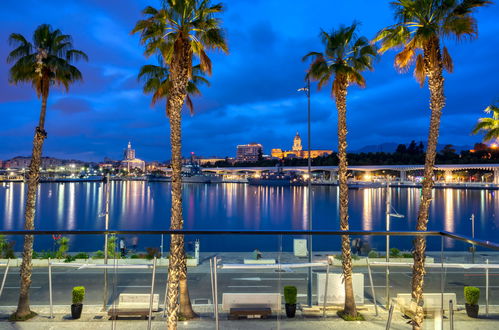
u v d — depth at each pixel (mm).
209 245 8523
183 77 15203
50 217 97875
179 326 8492
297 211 117312
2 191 196875
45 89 18234
